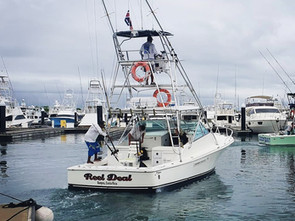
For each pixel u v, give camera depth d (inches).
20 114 1706.4
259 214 285.7
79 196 315.3
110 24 382.9
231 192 354.3
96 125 363.9
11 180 421.1
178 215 278.1
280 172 471.5
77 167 331.6
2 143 992.9
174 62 371.9
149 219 266.5
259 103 1425.9
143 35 389.4
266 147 794.2
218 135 538.0
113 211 280.2
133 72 371.2
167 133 412.5
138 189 317.7
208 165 418.6
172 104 373.4
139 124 405.7
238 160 589.3
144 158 397.4
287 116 1199.6
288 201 324.2
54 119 1806.1
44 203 301.1
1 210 180.7
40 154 719.1
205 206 303.6
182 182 363.3
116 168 320.5
